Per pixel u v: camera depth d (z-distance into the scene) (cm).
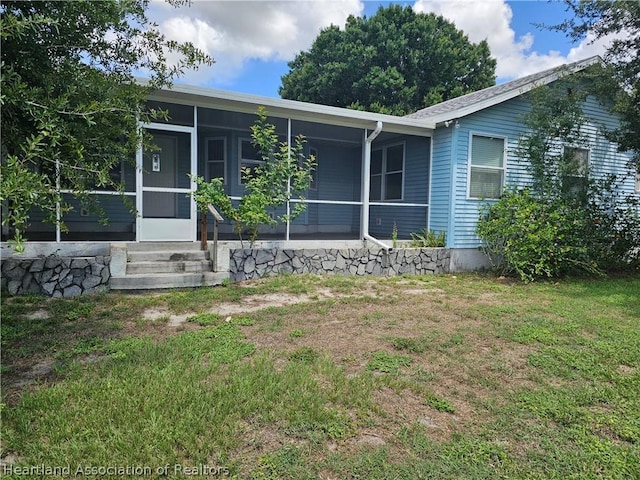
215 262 673
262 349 383
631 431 259
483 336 438
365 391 300
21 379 308
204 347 378
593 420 273
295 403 278
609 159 1070
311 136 1055
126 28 351
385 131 921
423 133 941
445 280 807
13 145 291
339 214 1206
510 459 232
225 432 242
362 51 2281
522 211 821
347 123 863
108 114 335
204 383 303
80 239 746
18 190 228
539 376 342
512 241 830
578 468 226
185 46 396
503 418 274
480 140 937
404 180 1054
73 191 322
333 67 2298
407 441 245
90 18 309
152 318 479
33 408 261
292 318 488
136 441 229
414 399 298
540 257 822
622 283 792
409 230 1041
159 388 289
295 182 802
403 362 361
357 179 1224
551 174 893
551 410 284
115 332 422
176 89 671
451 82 2414
